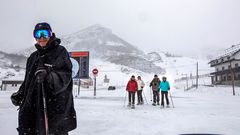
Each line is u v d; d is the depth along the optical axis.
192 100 21.61
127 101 18.97
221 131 6.53
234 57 66.81
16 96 2.66
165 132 6.41
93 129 6.68
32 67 2.51
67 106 2.41
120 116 9.66
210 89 52.38
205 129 6.86
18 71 141.00
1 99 18.70
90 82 89.31
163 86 14.48
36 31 2.46
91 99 20.53
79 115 9.66
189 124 7.79
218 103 17.98
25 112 2.46
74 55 23.12
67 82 2.35
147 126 7.35
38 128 2.38
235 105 16.05
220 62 73.06
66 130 2.42
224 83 71.44
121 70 177.00
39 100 2.40
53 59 2.43
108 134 6.10
